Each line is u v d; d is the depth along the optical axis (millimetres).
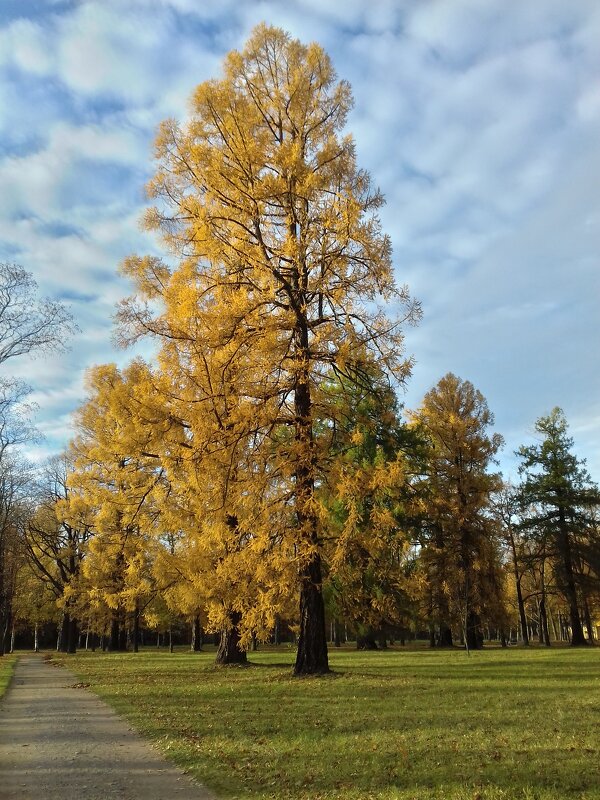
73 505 27719
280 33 15930
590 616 44094
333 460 14141
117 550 22203
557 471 36969
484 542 31609
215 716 9773
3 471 27094
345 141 15188
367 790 5477
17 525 32312
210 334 13273
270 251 14641
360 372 14922
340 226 13648
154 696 12609
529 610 61312
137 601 24109
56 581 43500
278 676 15016
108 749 7570
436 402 35625
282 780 5930
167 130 15383
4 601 38875
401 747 7086
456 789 5320
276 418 14039
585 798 4926
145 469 19109
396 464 13258
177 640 78562
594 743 6977
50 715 10531
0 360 15180
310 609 15328
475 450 33156
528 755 6484
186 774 6281
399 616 29531
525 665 18188
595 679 13961
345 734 8039
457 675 15117
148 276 16516
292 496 13828
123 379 22203
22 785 5906
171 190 15750
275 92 15898
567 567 35500
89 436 29250
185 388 14430
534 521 36719
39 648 69750
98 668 22141
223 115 15250
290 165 14375
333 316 14578
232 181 14828
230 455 13180
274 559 12859
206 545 14305
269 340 13422
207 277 14664
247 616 13000
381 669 17141
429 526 32562
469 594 30516
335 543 13773
